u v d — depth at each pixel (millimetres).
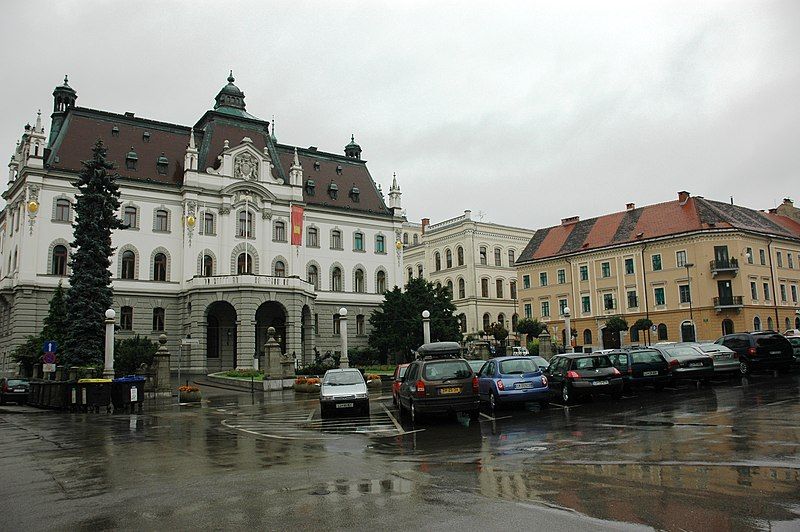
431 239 90500
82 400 28344
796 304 67375
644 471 9688
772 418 14641
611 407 19609
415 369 19188
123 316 54188
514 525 7070
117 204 41562
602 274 70500
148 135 58969
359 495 8891
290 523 7508
